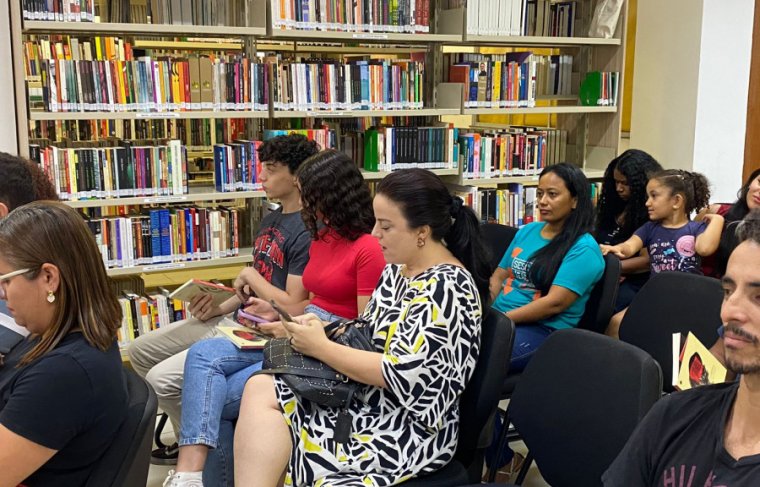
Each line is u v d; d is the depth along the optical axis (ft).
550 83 16.65
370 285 8.11
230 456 7.92
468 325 6.37
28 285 4.85
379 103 13.79
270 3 12.51
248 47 13.07
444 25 14.73
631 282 12.16
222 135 14.84
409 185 6.54
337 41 15.07
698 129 16.84
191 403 7.75
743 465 3.47
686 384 5.56
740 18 16.76
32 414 4.68
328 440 6.33
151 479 9.34
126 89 11.78
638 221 12.50
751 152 17.52
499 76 14.74
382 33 13.51
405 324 6.33
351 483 6.12
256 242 9.83
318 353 6.35
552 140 16.15
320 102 13.25
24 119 11.28
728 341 3.46
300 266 9.12
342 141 14.07
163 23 12.09
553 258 9.63
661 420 3.90
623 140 19.89
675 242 11.51
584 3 16.31
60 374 4.75
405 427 6.35
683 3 16.71
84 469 5.07
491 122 20.24
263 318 8.74
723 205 12.85
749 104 17.30
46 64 11.23
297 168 9.32
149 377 8.76
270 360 6.66
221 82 12.44
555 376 6.37
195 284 9.33
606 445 5.82
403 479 6.25
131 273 12.37
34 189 6.89
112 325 5.08
